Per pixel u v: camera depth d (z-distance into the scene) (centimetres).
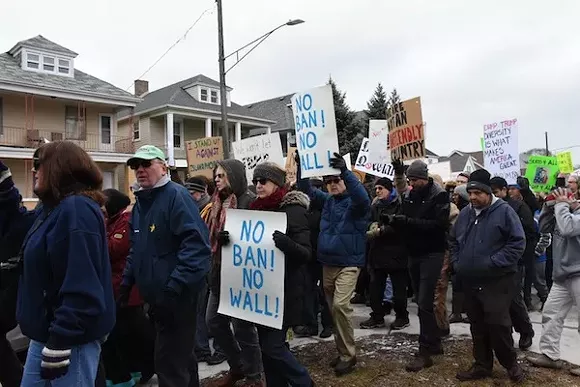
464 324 583
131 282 350
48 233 226
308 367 452
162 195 316
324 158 423
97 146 2461
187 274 297
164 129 2908
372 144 680
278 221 363
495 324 394
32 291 229
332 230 442
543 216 645
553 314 441
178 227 307
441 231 438
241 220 384
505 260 386
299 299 368
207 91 3075
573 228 414
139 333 385
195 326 324
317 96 424
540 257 690
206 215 441
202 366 470
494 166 768
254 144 739
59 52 2402
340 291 430
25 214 353
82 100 2316
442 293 453
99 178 248
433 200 434
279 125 3744
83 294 220
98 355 246
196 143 850
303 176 437
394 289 582
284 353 364
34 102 2253
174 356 314
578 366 442
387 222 451
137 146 2920
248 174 743
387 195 593
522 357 466
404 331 564
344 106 3734
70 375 229
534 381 409
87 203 234
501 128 759
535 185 875
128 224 374
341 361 436
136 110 2898
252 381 400
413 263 454
